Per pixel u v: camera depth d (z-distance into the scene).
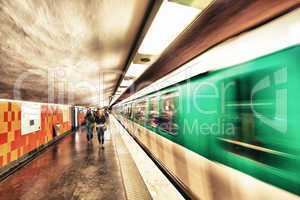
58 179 3.96
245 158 1.81
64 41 1.83
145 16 1.90
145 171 4.34
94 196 3.21
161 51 2.92
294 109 1.32
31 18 1.27
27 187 3.59
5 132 4.36
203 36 2.26
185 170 3.29
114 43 2.42
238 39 1.91
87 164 4.95
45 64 2.44
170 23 1.90
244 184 1.82
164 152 4.58
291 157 1.34
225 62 2.14
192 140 3.03
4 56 1.80
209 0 1.47
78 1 1.23
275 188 1.46
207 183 2.55
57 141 8.34
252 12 1.52
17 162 4.84
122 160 5.27
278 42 1.44
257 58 1.66
